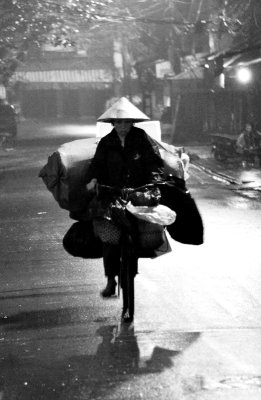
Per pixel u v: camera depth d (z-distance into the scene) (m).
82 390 5.65
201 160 29.78
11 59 40.59
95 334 7.09
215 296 8.46
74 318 7.70
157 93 62.66
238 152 27.42
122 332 7.12
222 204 16.94
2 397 5.58
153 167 7.32
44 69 76.12
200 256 10.80
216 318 7.54
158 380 5.81
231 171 25.08
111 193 7.30
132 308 7.42
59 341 6.91
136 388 5.65
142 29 49.12
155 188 7.26
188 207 7.56
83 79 75.75
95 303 8.27
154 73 56.56
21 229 14.04
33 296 8.74
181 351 6.49
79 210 7.82
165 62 54.88
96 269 10.17
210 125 42.09
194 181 22.56
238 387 5.61
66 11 32.25
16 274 10.03
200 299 8.34
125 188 7.29
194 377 5.85
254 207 16.33
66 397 5.54
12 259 11.12
